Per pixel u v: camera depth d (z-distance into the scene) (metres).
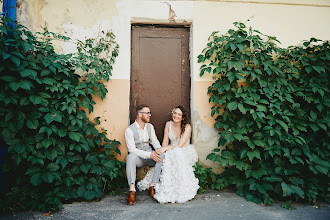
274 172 3.26
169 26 3.94
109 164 3.21
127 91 3.68
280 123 3.27
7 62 2.79
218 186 3.46
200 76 3.67
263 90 3.50
